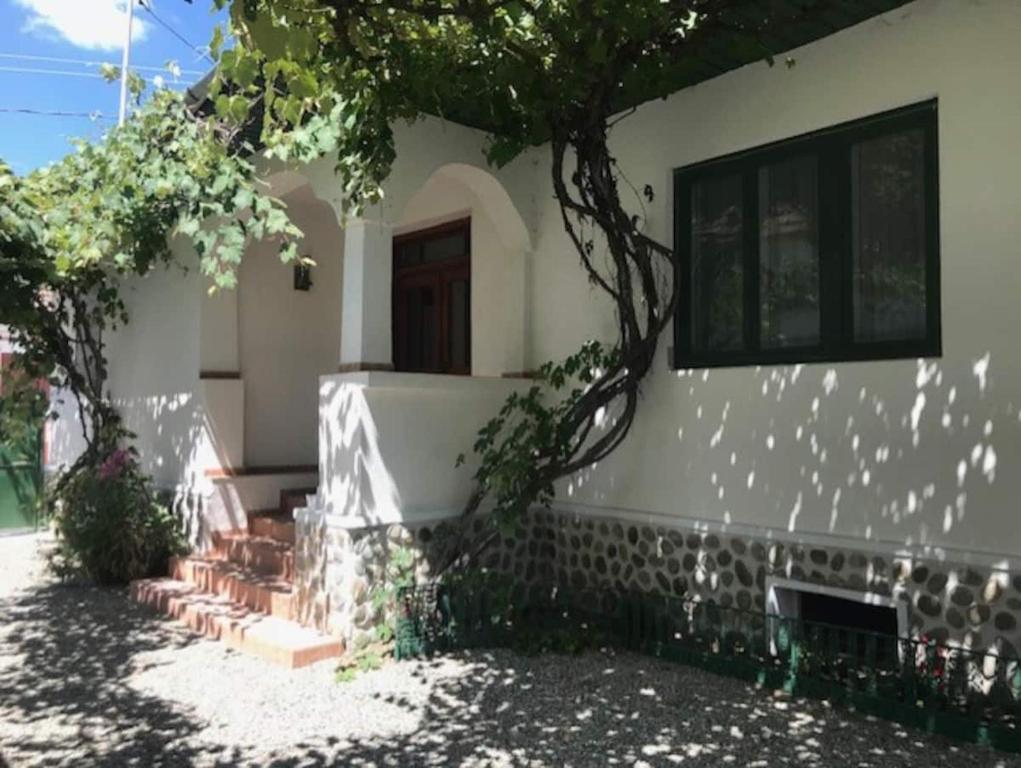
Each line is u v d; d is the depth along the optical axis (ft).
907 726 14.43
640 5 13.84
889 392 15.89
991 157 14.61
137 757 13.57
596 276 19.79
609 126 18.81
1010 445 14.25
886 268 16.31
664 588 19.52
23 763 13.39
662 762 13.12
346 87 16.10
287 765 13.20
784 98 17.76
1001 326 14.42
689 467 19.19
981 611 14.49
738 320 18.74
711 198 19.35
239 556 25.21
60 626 21.77
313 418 30.50
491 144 21.36
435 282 28.78
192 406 27.94
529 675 17.31
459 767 13.03
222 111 15.03
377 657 18.25
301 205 30.32
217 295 27.84
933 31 15.42
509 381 22.33
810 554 16.90
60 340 29.50
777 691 16.24
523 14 14.74
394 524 19.84
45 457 40.65
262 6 11.28
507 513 20.16
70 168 24.23
